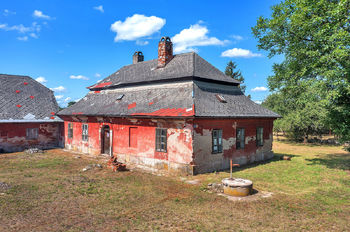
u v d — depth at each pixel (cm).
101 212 789
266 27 1585
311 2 1345
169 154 1366
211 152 1373
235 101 1672
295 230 670
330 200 914
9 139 2097
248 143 1659
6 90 2383
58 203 868
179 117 1255
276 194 984
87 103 2133
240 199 916
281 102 3216
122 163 1512
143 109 1526
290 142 3300
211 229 671
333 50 1222
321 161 1744
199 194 971
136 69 2094
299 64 1498
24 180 1164
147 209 816
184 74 1569
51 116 2361
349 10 1241
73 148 2156
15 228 675
